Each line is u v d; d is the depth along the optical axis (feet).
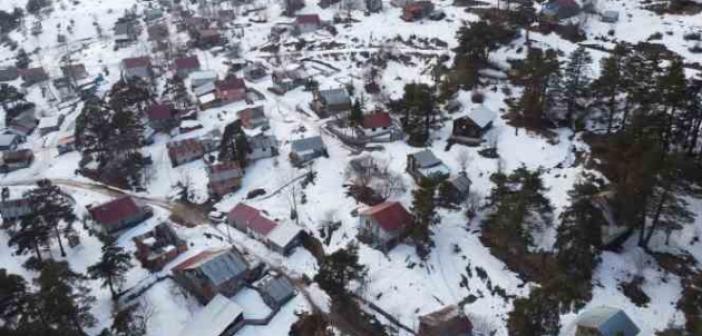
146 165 328.90
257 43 500.33
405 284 225.15
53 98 437.17
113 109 364.79
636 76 271.08
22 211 280.31
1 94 413.18
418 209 230.48
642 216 218.59
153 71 456.86
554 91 309.01
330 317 217.15
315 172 302.66
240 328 212.64
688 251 220.64
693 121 266.36
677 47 370.12
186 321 218.38
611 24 414.62
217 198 294.25
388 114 334.65
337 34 483.10
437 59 403.13
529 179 226.79
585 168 266.16
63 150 357.61
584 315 188.44
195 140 336.70
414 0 512.22
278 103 391.65
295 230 253.24
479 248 238.27
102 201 298.15
